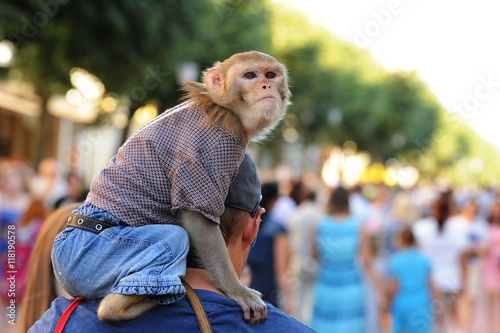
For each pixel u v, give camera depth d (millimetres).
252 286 11602
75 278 3668
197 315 3568
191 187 3695
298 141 57375
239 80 3971
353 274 12086
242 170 4078
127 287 3480
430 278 12984
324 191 25344
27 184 13820
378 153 74875
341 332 11961
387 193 25906
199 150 3730
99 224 3734
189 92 4023
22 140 44469
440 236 15234
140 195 3746
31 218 11289
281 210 18281
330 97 52344
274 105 3980
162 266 3562
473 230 16328
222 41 30641
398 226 16078
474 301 16312
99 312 3514
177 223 3793
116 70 25297
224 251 3826
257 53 4109
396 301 12875
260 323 3713
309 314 14367
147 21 23703
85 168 34750
